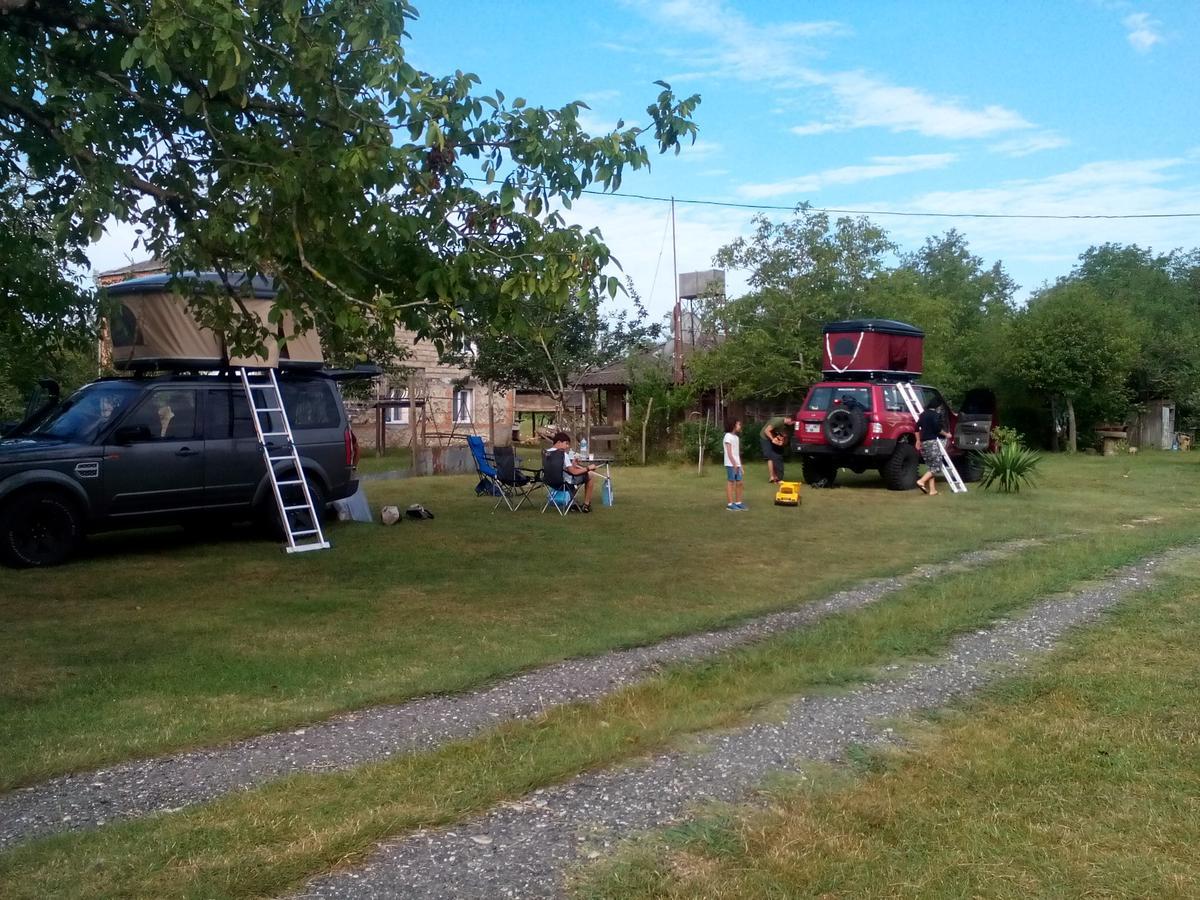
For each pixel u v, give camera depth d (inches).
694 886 137.6
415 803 165.2
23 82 325.1
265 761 185.8
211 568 386.9
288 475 451.5
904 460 700.7
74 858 144.4
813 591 345.1
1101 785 173.0
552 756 187.2
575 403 1209.4
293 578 367.2
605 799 168.6
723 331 1010.1
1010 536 472.7
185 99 303.9
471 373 1029.2
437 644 271.0
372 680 236.7
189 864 142.6
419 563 399.2
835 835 153.1
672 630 286.7
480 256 315.0
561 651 263.0
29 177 372.8
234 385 441.1
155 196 328.5
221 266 343.3
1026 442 1207.6
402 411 1243.2
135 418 412.5
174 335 426.0
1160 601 321.4
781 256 943.0
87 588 346.9
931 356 972.6
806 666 250.5
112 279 945.5
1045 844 150.1
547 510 579.2
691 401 970.1
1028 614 306.5
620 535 479.2
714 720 209.0
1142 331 1247.5
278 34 292.0
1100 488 719.7
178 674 240.8
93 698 222.1
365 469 885.2
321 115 311.4
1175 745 192.5
